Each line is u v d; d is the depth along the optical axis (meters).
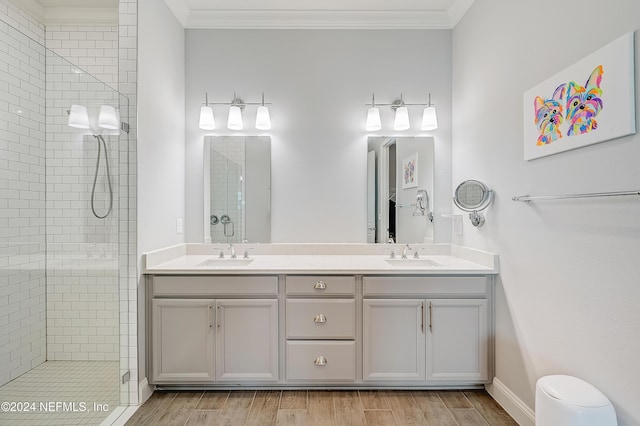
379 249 2.71
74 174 2.00
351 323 2.12
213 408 1.98
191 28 2.68
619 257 1.24
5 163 1.87
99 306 2.02
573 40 1.45
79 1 2.43
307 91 2.72
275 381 2.12
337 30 2.71
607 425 1.19
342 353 2.12
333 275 2.12
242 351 2.12
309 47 2.71
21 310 1.89
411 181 2.76
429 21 2.68
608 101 1.25
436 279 2.11
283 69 2.71
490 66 2.14
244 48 2.70
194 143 2.71
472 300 2.11
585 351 1.39
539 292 1.68
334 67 2.72
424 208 2.75
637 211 1.17
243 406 2.00
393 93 2.73
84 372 1.98
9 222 1.86
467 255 2.42
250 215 2.72
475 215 2.26
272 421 1.86
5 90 1.88
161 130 2.31
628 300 1.20
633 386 1.18
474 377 2.12
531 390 1.75
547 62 1.62
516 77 1.87
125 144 2.00
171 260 2.42
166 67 2.38
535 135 1.67
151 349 2.10
